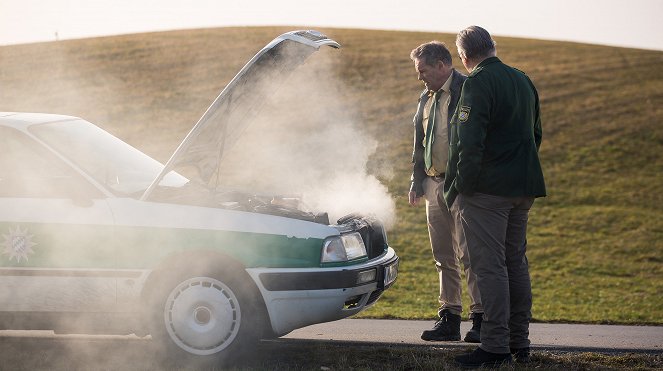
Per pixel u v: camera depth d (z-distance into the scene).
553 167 58.69
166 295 10.37
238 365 10.38
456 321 12.41
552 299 30.64
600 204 51.75
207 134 11.02
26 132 10.97
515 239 10.73
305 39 10.78
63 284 10.38
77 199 10.45
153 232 10.34
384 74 75.94
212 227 10.35
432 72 11.60
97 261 10.36
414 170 12.66
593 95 73.06
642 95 73.12
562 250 42.44
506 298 10.30
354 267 10.59
